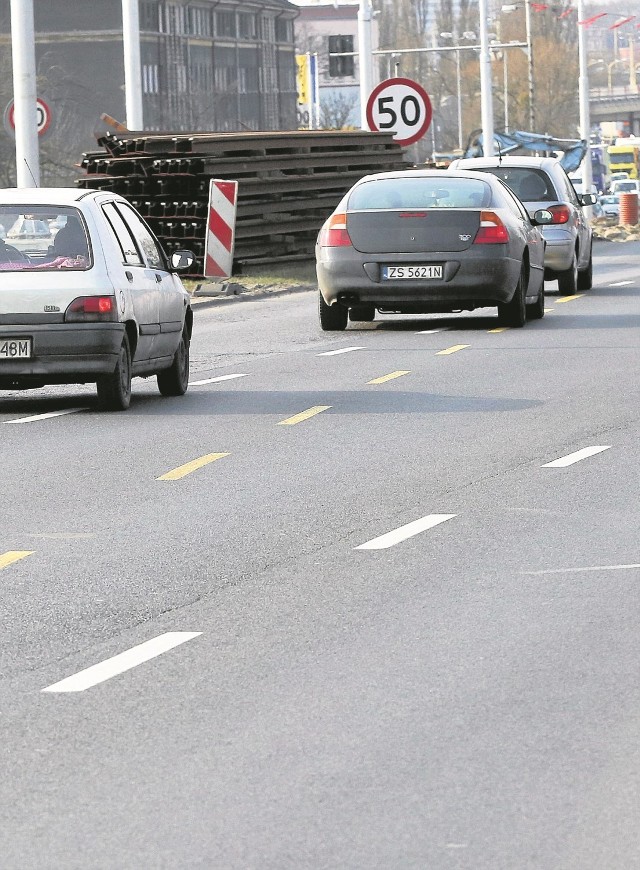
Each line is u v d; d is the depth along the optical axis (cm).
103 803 1359
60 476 2931
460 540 2356
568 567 2181
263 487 2789
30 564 2253
